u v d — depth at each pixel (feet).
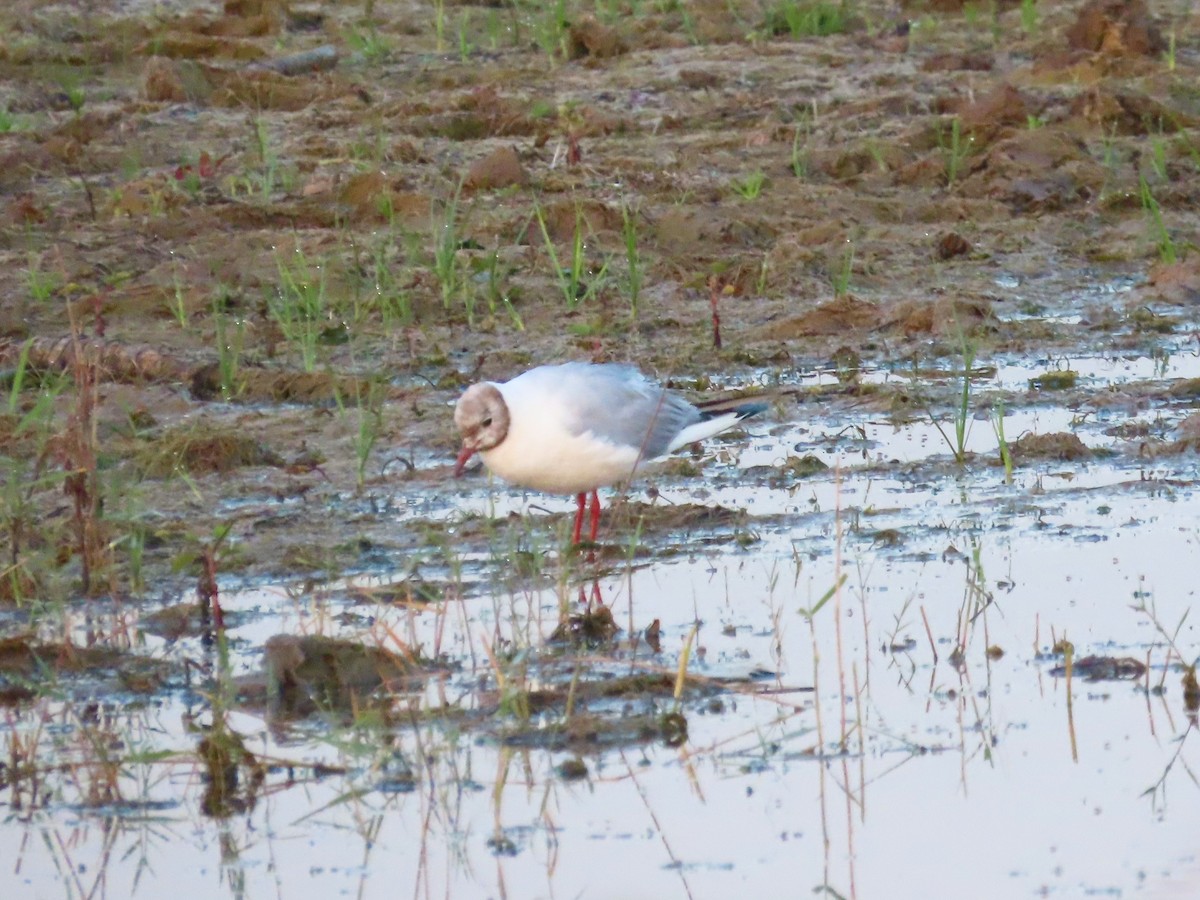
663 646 34.42
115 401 47.42
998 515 40.75
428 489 42.39
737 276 56.85
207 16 85.40
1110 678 33.27
